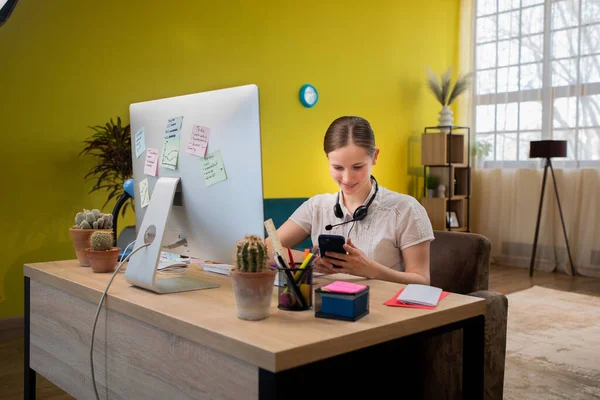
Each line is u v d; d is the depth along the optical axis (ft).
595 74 19.80
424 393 5.61
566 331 12.82
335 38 19.48
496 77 22.47
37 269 6.25
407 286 5.05
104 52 14.02
